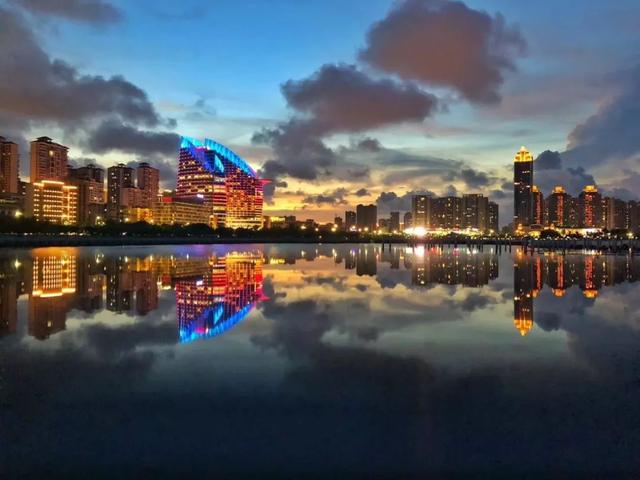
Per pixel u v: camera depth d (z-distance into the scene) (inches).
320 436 364.8
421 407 420.8
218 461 328.5
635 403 428.8
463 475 313.3
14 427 378.3
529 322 806.5
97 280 1469.0
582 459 332.5
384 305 998.4
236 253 3636.8
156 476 310.0
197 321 804.6
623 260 2849.4
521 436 365.7
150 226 7652.6
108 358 569.6
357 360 566.9
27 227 5846.5
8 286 1294.3
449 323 797.2
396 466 323.0
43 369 524.7
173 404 425.7
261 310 926.4
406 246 6112.2
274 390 461.4
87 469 318.3
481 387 472.4
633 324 789.2
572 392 457.4
